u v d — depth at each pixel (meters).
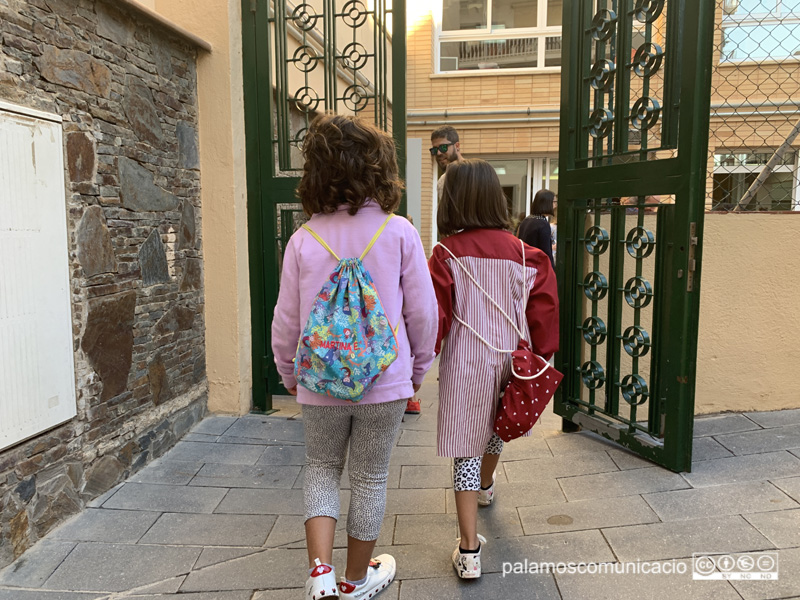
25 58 2.35
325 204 1.79
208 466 3.20
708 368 3.57
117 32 2.95
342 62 3.99
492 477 2.62
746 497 2.54
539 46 9.72
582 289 3.52
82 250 2.69
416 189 8.28
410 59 9.70
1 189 2.19
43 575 2.22
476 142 9.59
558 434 3.60
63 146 2.57
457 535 2.48
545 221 5.27
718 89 4.26
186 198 3.66
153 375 3.28
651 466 2.96
